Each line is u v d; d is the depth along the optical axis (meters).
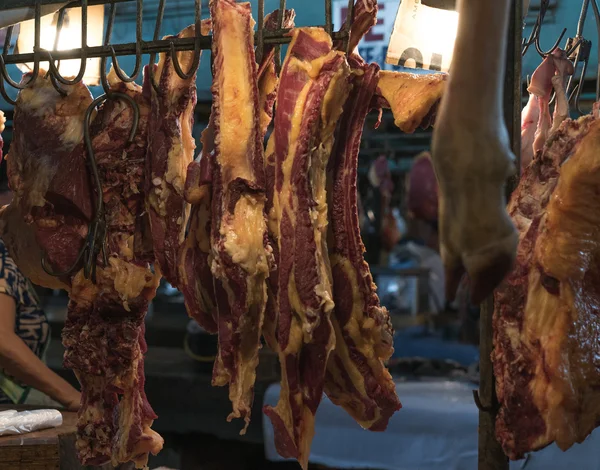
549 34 2.78
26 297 2.90
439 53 1.59
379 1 3.02
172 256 1.67
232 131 1.52
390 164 5.40
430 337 4.67
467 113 1.01
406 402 3.09
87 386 1.83
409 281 5.25
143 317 1.81
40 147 1.76
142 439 1.80
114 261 1.72
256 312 1.52
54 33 1.92
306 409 1.53
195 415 3.98
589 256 1.43
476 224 1.06
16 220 1.83
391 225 5.00
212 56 1.58
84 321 1.80
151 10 3.30
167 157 1.66
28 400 2.96
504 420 1.47
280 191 1.51
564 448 1.39
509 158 1.04
